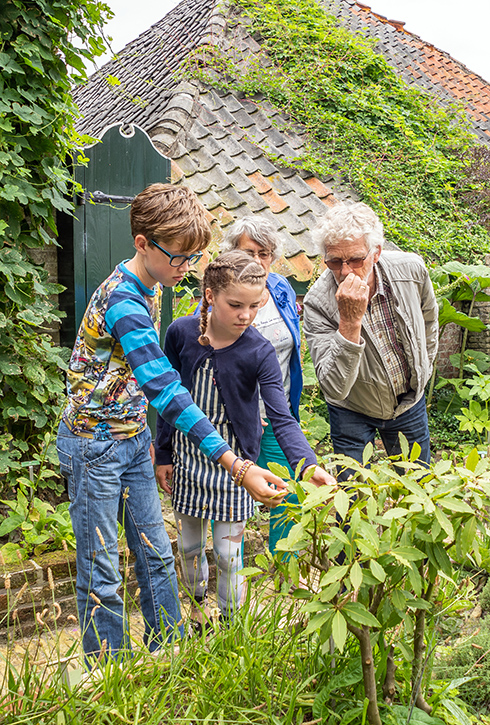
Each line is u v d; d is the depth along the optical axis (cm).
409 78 886
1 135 299
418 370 272
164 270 194
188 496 231
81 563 206
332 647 171
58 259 380
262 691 165
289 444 207
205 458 226
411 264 272
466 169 754
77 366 199
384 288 268
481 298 620
